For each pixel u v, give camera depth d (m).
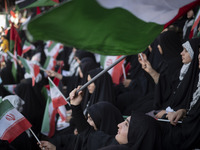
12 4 10.74
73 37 1.61
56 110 4.02
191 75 3.15
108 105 3.19
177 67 3.87
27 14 10.52
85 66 4.95
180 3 1.91
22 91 4.71
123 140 2.48
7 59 6.95
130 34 1.85
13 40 6.42
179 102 3.27
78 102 3.14
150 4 1.82
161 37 4.16
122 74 5.32
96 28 1.67
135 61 5.23
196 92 2.90
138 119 2.41
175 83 3.62
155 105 3.71
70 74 5.69
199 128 2.63
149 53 4.94
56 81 5.31
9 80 6.46
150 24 1.91
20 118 3.04
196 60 3.17
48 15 1.48
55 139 3.24
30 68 4.61
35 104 4.68
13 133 2.98
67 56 7.81
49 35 1.54
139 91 4.54
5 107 3.02
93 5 1.57
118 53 1.91
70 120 4.25
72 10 1.52
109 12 1.67
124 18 1.76
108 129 3.10
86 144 2.96
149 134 2.35
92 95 4.20
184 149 2.65
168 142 2.65
